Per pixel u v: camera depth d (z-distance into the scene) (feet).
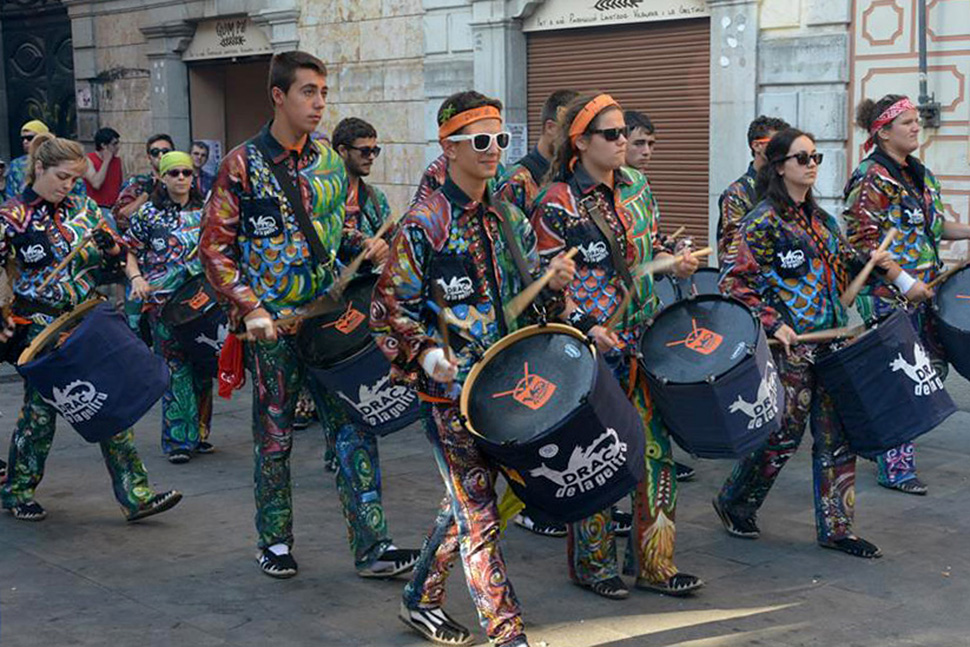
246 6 45.14
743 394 14.01
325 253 15.30
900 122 19.33
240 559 16.75
